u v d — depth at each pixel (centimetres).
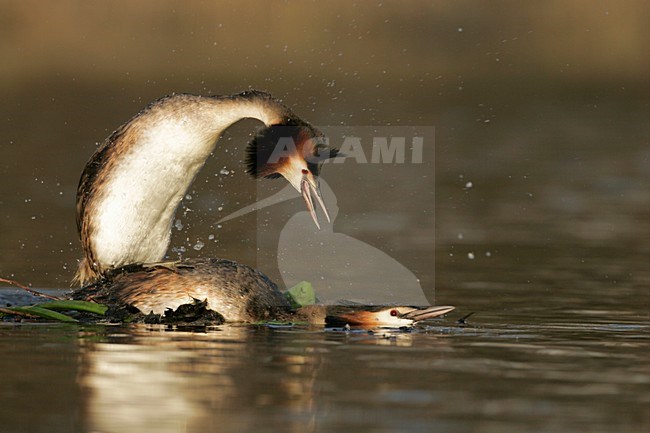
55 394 771
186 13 3759
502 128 3070
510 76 3934
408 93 3612
